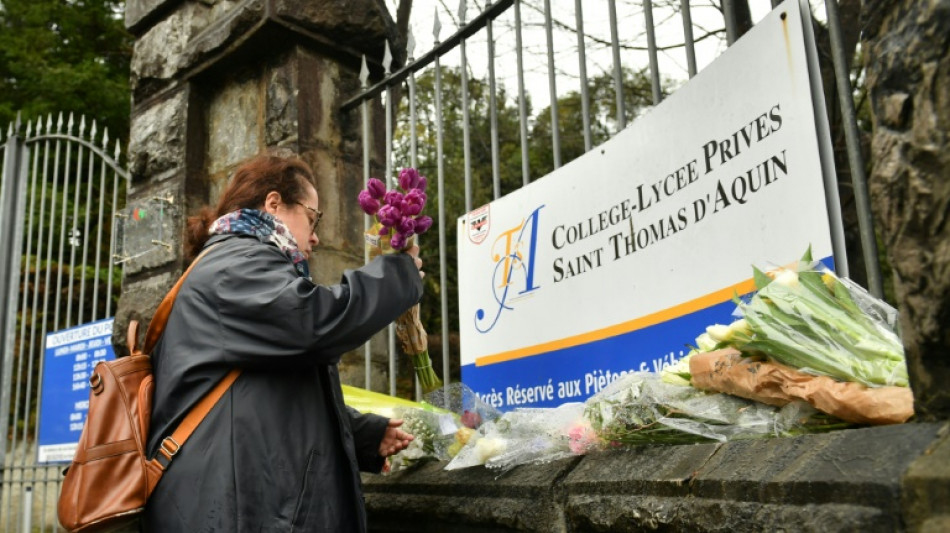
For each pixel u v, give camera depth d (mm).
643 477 1482
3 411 5348
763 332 1327
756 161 1796
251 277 1795
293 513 1693
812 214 1630
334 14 3619
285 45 3643
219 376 1760
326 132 3648
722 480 1252
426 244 7898
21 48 11859
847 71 1764
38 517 6059
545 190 2564
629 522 1480
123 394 1797
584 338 2338
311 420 1815
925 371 985
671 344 2018
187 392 1771
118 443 1736
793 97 1698
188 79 3945
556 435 1868
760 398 1390
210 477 1667
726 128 1893
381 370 3756
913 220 982
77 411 4938
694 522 1293
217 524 1628
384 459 2213
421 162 8508
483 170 8859
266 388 1771
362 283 1816
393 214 1879
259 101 3752
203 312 1801
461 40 2949
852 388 1192
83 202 7762
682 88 2047
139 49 4246
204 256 1907
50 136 5414
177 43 4043
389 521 2430
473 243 2877
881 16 1050
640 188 2174
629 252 2197
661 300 2066
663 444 1608
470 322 2846
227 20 3688
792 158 1692
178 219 3822
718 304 1876
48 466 5031
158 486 1720
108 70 11945
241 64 3818
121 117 11453
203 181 3922
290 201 2121
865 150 4188
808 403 1300
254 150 3723
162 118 4039
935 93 955
